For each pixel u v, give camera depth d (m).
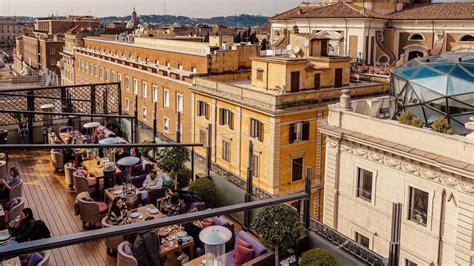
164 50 59.16
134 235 12.24
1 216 12.63
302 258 11.32
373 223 24.14
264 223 11.56
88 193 15.20
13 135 21.58
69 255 12.24
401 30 66.31
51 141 20.20
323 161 42.72
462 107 24.89
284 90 41.84
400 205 11.46
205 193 15.16
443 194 20.81
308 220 12.33
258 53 55.75
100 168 17.64
